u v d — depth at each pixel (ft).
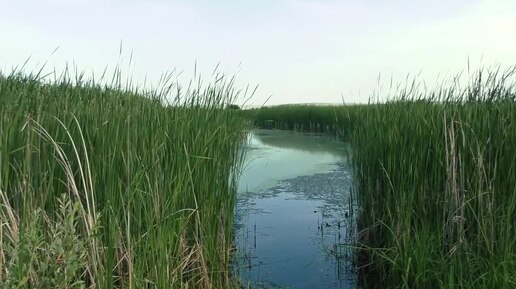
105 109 10.62
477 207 12.39
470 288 10.04
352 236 17.28
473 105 13.69
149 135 10.77
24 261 6.81
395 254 13.25
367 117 17.24
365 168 16.60
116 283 9.66
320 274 14.40
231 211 13.56
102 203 9.24
